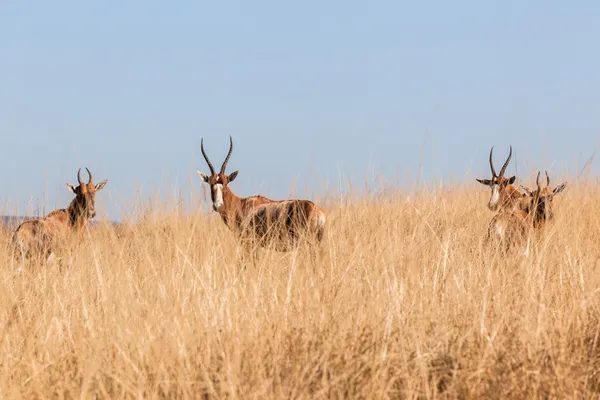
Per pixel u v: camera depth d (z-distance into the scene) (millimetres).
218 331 20328
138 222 31109
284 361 18484
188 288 23859
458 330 20750
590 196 37062
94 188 48281
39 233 43656
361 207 32469
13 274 29422
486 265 26062
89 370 18219
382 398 17078
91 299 24719
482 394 17484
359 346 19016
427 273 25172
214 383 17875
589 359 19641
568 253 25781
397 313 21031
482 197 54031
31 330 22656
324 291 23078
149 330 20656
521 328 20578
